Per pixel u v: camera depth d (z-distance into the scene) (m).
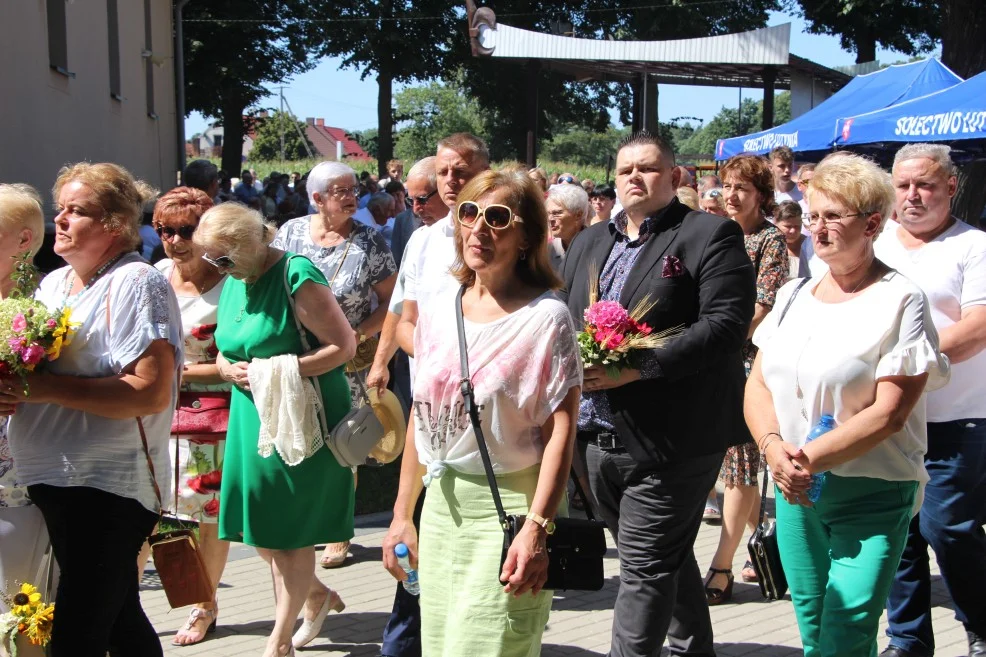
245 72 38.00
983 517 4.27
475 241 3.03
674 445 3.72
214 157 59.16
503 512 3.01
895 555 3.36
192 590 3.73
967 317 4.10
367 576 5.70
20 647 3.62
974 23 16.48
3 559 3.73
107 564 3.44
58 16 15.03
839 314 3.38
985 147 13.33
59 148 14.80
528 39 19.61
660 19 38.72
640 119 23.02
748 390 3.64
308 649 4.70
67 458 3.43
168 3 26.41
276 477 4.20
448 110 80.31
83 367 3.46
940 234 4.27
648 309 3.76
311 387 4.20
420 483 3.36
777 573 3.89
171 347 3.52
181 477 4.71
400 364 6.92
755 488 5.23
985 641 4.32
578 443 4.02
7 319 3.32
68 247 3.46
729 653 4.59
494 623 3.02
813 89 21.27
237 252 4.09
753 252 5.36
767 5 39.03
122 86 20.06
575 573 3.00
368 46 39.72
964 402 4.20
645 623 3.77
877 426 3.22
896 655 4.34
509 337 3.03
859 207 3.28
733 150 14.84
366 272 5.45
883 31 33.88
